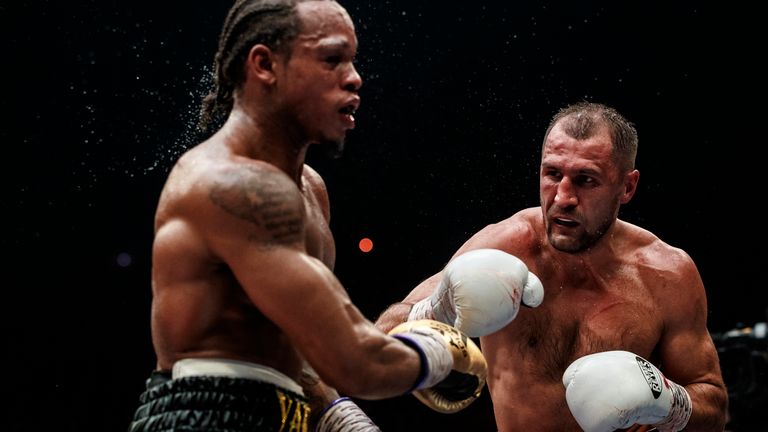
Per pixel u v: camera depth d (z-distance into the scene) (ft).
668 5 20.80
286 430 6.26
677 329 9.14
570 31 21.21
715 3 20.70
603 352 8.31
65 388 21.50
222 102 6.97
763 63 21.20
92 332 21.80
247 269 5.93
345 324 5.89
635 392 7.83
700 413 8.64
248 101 6.54
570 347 9.18
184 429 5.99
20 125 18.80
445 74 21.43
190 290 6.17
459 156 21.74
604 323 9.09
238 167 6.12
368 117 21.63
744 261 22.38
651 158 22.41
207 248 6.10
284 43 6.36
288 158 6.59
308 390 7.86
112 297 21.80
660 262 9.30
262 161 6.48
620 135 8.91
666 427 8.38
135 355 22.02
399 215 22.20
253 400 6.15
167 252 6.20
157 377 6.41
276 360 6.50
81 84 18.84
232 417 6.05
